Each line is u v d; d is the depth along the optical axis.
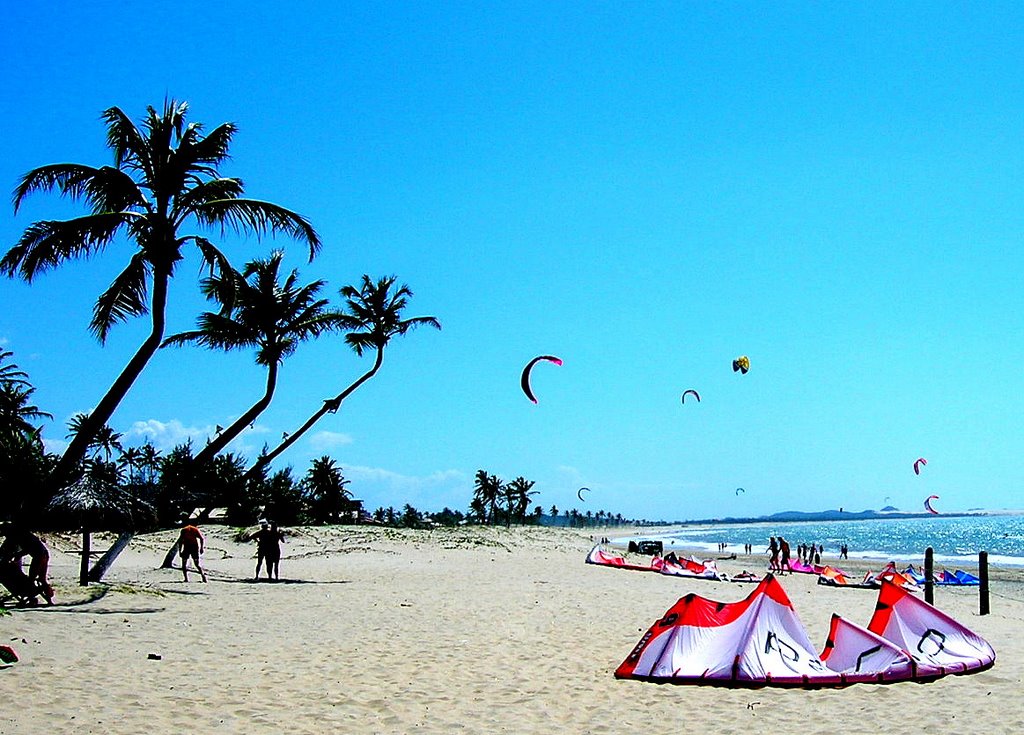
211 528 37.94
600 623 13.22
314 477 63.38
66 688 7.70
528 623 13.09
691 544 102.25
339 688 8.34
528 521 138.12
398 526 60.34
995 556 62.47
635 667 9.20
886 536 123.69
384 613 13.85
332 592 17.22
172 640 10.64
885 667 9.02
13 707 6.96
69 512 15.29
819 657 9.56
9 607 12.73
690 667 8.98
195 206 16.48
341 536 40.78
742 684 8.73
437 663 9.74
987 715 7.65
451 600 15.95
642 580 24.25
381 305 27.20
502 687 8.64
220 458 43.47
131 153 16.34
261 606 14.49
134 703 7.32
